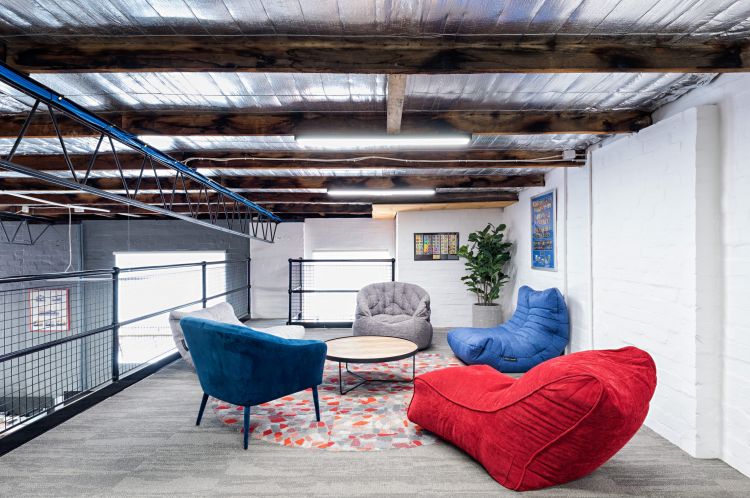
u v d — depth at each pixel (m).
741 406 2.39
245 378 2.74
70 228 7.45
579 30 1.96
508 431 2.28
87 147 3.74
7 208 7.25
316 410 3.18
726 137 2.46
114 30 1.91
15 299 7.73
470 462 2.56
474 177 5.25
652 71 2.09
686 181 2.62
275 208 7.59
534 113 3.04
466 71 2.05
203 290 5.70
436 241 7.26
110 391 3.80
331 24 1.88
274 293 8.34
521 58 2.04
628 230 3.28
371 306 6.39
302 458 2.61
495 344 4.43
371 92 2.62
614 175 3.48
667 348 2.83
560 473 2.19
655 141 2.92
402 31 1.95
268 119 2.98
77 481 2.34
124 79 2.40
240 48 2.01
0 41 1.97
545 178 5.15
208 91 2.59
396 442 2.83
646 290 3.05
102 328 3.78
